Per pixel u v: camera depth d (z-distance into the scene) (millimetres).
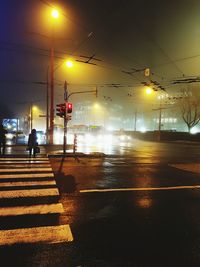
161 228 5488
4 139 17219
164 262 4109
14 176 10523
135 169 13484
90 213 6355
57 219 5895
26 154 18672
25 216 6047
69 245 4617
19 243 4672
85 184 9508
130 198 7805
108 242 4770
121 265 3984
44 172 11625
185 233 5254
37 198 7516
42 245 4605
